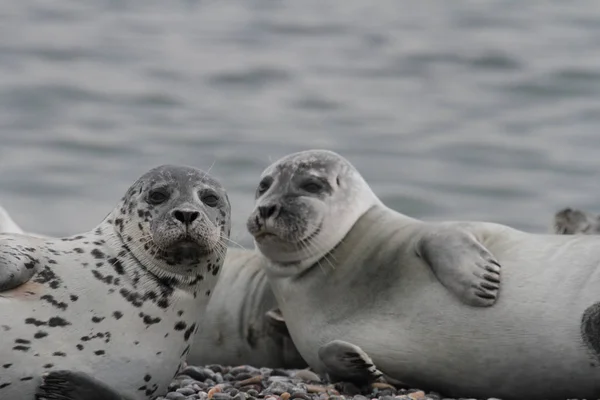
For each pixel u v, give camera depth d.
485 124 101.44
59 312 22.12
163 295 23.16
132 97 112.19
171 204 23.47
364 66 134.25
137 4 189.62
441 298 27.39
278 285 30.42
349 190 30.67
